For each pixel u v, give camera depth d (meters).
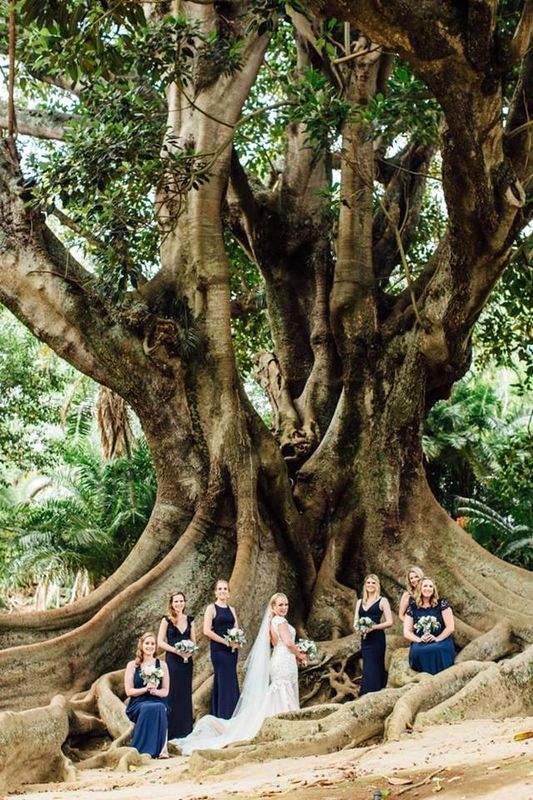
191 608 16.14
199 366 17.59
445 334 17.14
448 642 13.96
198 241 17.84
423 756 9.41
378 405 17.97
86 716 13.78
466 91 12.66
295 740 11.23
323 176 20.77
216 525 17.00
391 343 18.16
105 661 15.44
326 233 20.52
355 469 17.83
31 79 22.39
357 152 18.34
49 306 17.23
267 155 24.33
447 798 6.98
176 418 17.39
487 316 26.05
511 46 12.41
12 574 26.56
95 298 17.30
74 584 30.16
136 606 15.99
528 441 23.12
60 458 31.41
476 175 14.29
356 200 18.50
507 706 12.48
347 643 16.03
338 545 17.55
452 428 27.53
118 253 15.98
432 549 17.39
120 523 25.95
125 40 14.85
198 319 17.72
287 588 16.88
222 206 19.69
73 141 15.59
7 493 34.88
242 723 13.38
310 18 17.55
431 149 20.78
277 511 17.30
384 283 20.61
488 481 27.27
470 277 16.33
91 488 27.22
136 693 12.28
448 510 28.12
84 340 17.23
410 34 11.57
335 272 18.66
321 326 19.59
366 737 11.78
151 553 17.09
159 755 12.20
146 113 15.68
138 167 15.34
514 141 15.81
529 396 35.38
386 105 15.73
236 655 14.16
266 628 13.84
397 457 17.75
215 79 17.81
